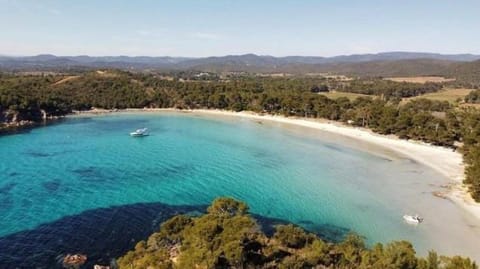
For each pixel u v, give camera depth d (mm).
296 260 44688
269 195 82062
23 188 81125
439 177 95375
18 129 153000
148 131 154875
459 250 57750
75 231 60719
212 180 91812
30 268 49406
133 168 100312
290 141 139000
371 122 159500
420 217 70250
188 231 48125
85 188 82688
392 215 71375
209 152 120750
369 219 69688
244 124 176125
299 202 78000
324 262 44875
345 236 62812
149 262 41875
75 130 154250
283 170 101562
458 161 110000
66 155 112062
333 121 180250
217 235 45781
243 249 43531
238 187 87000
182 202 76188
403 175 97312
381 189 86375
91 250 54625
